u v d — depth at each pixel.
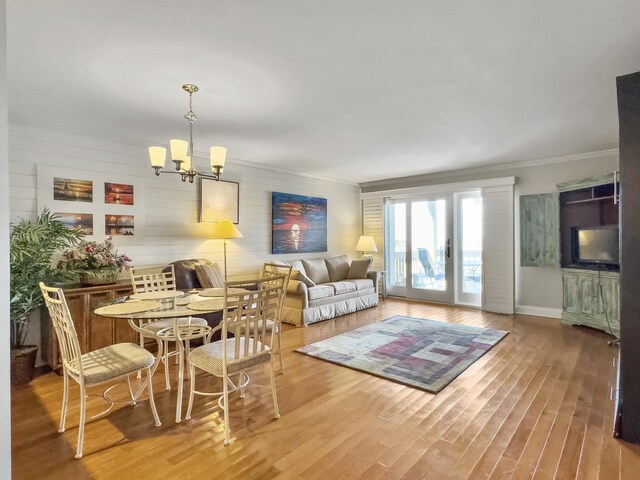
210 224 4.80
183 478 1.82
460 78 2.56
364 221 7.33
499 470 1.87
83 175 3.74
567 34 2.02
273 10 1.79
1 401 1.06
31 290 3.06
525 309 5.42
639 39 2.07
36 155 3.47
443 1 1.73
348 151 4.67
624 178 2.19
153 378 3.13
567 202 4.84
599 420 2.35
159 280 3.51
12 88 2.67
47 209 3.50
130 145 4.08
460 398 2.68
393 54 2.23
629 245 2.17
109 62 2.30
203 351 2.41
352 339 4.16
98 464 1.94
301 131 3.78
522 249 5.38
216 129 3.70
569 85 2.69
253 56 2.24
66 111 3.13
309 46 2.13
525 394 2.74
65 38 2.02
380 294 7.01
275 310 2.64
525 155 4.95
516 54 2.24
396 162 5.36
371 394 2.76
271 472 1.86
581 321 4.63
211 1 1.72
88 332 3.28
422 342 4.03
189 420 2.39
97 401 2.67
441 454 2.01
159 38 2.04
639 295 2.13
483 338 4.16
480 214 5.97
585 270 4.55
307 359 3.52
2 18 1.06
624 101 2.20
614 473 1.84
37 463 1.94
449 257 6.25
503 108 3.16
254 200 5.40
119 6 1.75
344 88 2.72
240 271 5.18
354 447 2.08
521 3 1.75
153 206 4.26
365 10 1.80
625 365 2.15
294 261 5.81
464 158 5.11
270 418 2.41
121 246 3.99
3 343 1.06
